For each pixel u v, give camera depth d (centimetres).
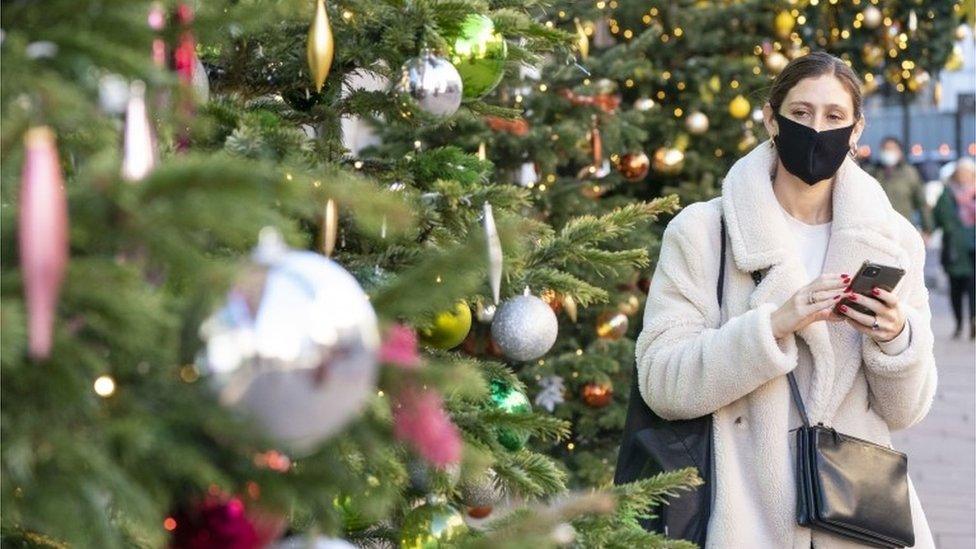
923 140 2798
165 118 190
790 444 360
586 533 271
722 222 382
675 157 762
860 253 371
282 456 178
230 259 194
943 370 1367
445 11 302
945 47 947
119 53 159
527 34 332
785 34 830
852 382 363
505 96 669
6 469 151
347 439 192
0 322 136
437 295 194
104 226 148
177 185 144
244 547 179
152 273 167
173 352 159
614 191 802
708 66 796
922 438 1046
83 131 177
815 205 382
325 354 153
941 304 1956
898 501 354
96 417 155
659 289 383
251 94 316
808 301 346
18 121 156
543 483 280
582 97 678
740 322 354
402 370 184
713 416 364
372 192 176
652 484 295
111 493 153
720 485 358
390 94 306
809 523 349
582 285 317
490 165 342
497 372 321
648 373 370
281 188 153
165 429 160
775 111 379
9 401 151
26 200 128
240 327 152
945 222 1560
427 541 263
